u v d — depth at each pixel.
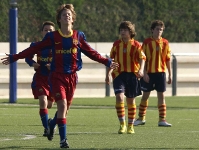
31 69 57.69
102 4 74.19
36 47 22.55
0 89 56.38
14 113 39.56
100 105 48.28
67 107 23.06
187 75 63.06
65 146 22.31
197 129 31.16
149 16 74.50
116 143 24.50
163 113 33.06
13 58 22.50
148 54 34.00
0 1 69.56
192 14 77.00
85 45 22.80
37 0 71.50
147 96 33.69
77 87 59.12
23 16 69.69
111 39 71.25
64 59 22.45
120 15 73.75
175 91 62.28
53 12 70.50
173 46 67.62
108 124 33.31
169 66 34.44
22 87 57.19
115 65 22.98
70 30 22.62
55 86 22.38
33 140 25.11
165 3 76.38
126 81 29.19
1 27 67.62
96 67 60.12
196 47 68.62
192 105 49.34
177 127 32.31
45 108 26.67
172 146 23.64
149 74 33.78
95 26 71.56
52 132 24.61
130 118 28.94
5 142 24.25
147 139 26.14
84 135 27.59
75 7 72.12
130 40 29.44
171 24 74.88
